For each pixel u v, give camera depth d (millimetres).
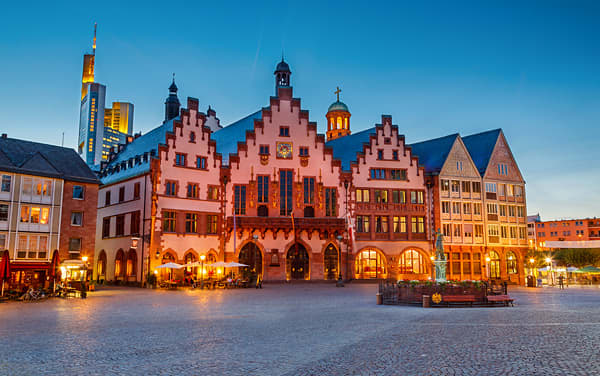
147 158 56500
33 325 20672
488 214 67188
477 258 65938
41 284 45156
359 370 12219
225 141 68562
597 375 11523
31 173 45375
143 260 53156
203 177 56969
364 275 61688
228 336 17516
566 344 15523
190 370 12305
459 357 13609
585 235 156000
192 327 19922
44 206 46031
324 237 60344
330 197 61281
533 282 58250
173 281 50844
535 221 169750
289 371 12164
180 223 54531
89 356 14016
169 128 63594
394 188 63469
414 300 29656
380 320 22078
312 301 33125
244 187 59125
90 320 22422
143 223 54156
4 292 37562
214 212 57344
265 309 27562
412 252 63406
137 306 29547
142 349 15047
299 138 61344
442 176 65188
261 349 15008
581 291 47188
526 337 16953
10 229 43969
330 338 17016
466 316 23594
